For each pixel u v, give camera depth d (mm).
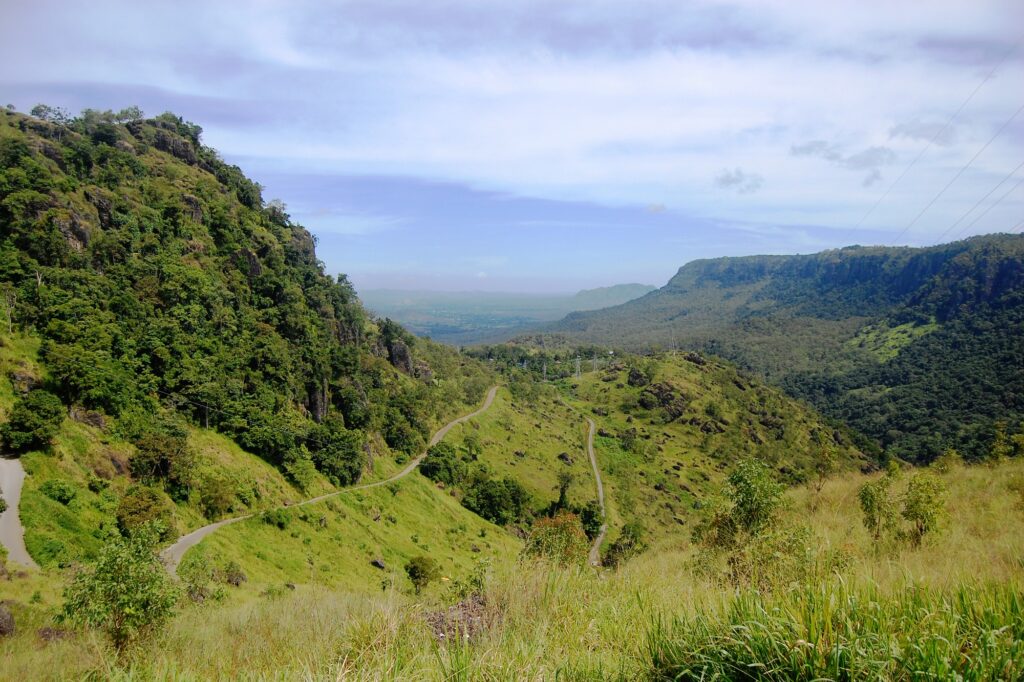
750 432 143375
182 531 49656
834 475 26203
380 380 112250
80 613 10344
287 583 46906
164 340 67375
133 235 81312
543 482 108938
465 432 119875
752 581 5191
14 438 43062
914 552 10305
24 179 70125
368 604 5836
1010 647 2918
